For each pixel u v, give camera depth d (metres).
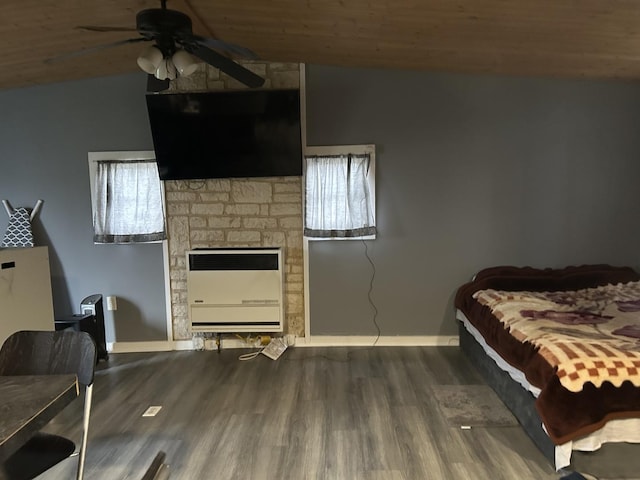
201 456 2.28
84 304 3.63
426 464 2.18
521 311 2.95
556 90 3.67
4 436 1.12
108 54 3.28
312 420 2.62
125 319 3.93
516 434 2.44
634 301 3.13
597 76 3.54
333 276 3.87
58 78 3.64
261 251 3.62
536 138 3.72
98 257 3.88
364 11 2.64
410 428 2.52
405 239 3.82
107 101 3.75
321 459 2.24
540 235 3.80
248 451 2.32
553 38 2.86
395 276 3.86
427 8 2.54
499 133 3.72
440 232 3.81
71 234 3.86
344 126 3.73
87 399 1.63
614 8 2.41
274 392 3.01
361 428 2.53
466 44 3.04
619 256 3.81
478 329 3.21
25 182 3.83
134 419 2.67
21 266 2.74
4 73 3.33
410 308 3.88
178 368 3.48
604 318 2.82
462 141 3.73
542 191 3.76
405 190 3.78
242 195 3.82
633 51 3.01
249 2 2.60
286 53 3.45
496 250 3.82
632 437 2.06
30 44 2.92
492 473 2.11
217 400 2.91
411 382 3.13
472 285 3.67
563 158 3.73
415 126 3.72
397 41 3.07
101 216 3.77
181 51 2.27
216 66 2.51
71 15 2.65
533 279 3.59
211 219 3.85
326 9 2.65
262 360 3.61
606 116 3.69
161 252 3.87
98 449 2.35
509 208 3.78
